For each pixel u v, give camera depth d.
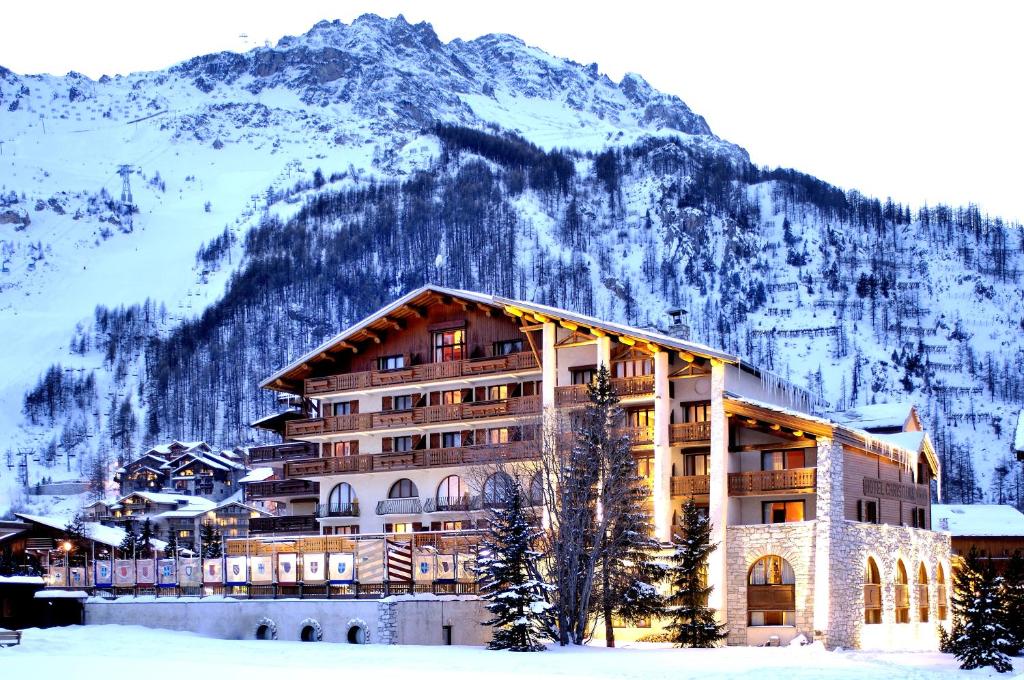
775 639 70.81
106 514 197.75
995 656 57.72
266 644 64.94
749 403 73.88
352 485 90.50
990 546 107.94
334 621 68.25
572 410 73.25
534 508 74.88
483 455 81.44
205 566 76.25
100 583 81.31
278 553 73.56
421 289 86.38
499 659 56.00
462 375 84.94
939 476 90.81
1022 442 62.22
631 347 78.50
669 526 76.12
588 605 66.75
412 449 87.88
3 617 75.88
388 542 69.56
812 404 93.31
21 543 124.62
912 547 81.56
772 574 72.81
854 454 75.38
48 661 51.56
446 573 71.69
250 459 104.50
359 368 91.31
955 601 65.81
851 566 72.62
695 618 68.56
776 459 75.56
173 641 66.19
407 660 55.66
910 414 93.56
